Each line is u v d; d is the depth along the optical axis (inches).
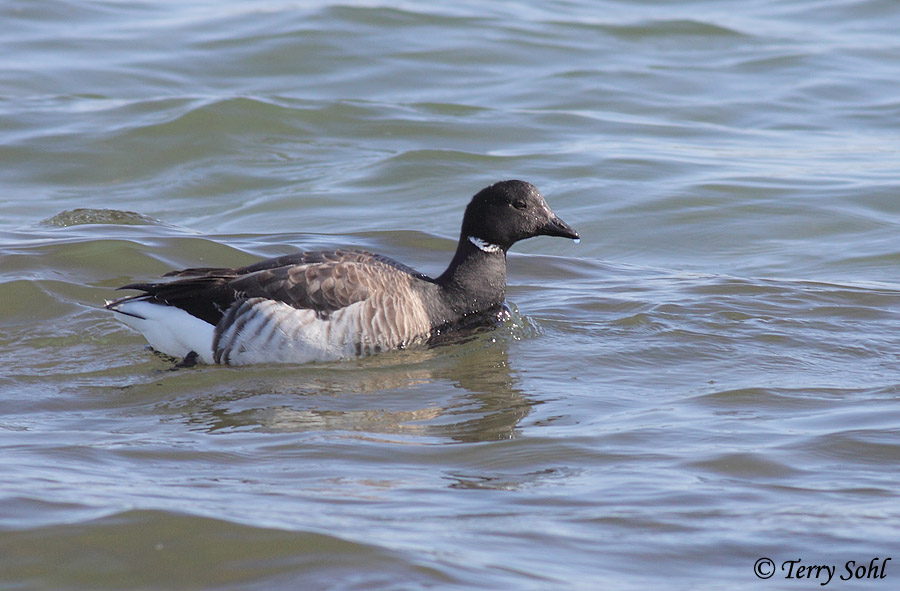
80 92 1017.5
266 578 304.5
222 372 507.5
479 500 359.3
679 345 545.3
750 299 620.7
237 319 515.2
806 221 768.9
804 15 1284.4
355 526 334.3
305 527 330.6
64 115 962.1
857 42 1178.6
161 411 458.3
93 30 1177.4
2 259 650.8
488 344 546.6
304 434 426.3
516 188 577.6
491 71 1093.8
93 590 300.5
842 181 835.4
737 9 1317.7
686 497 361.4
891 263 696.4
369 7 1214.3
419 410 458.3
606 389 485.4
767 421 438.0
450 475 383.2
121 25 1197.7
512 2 1306.6
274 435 425.4
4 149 890.1
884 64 1114.7
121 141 914.1
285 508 347.9
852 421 434.6
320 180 858.8
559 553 320.2
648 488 369.1
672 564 315.3
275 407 461.1
